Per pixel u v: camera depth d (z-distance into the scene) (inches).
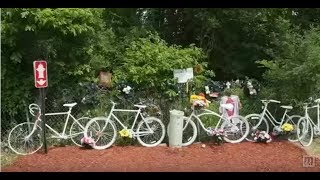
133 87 415.5
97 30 426.3
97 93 400.8
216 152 365.4
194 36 515.2
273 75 417.4
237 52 509.0
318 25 490.6
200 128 392.2
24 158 340.2
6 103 381.4
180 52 429.7
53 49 386.0
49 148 367.2
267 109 423.2
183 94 418.0
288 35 432.1
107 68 429.4
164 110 403.2
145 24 519.5
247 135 401.7
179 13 521.3
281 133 407.5
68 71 397.7
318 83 398.3
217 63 510.3
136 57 422.0
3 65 376.8
